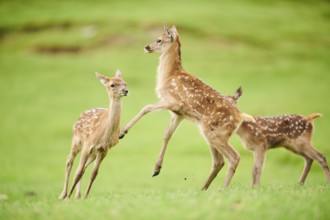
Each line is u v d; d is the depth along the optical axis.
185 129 43.56
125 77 57.91
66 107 49.81
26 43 72.69
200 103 16.41
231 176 15.90
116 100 14.88
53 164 36.22
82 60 64.56
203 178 29.47
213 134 16.16
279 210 11.03
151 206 11.66
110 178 30.98
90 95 53.31
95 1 90.62
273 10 87.94
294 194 12.55
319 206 11.35
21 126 44.81
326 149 33.28
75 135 15.98
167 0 90.69
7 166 35.50
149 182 29.33
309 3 94.94
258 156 18.50
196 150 37.91
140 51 67.00
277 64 63.31
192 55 65.38
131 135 42.53
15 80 57.81
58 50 69.94
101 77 15.26
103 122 14.86
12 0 93.00
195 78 17.02
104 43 70.25
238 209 11.18
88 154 14.97
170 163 34.91
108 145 14.98
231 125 16.03
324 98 49.09
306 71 60.53
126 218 10.91
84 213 11.59
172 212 11.08
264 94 51.66
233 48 68.81
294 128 19.08
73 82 56.97
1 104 50.56
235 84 55.47
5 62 63.84
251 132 18.45
